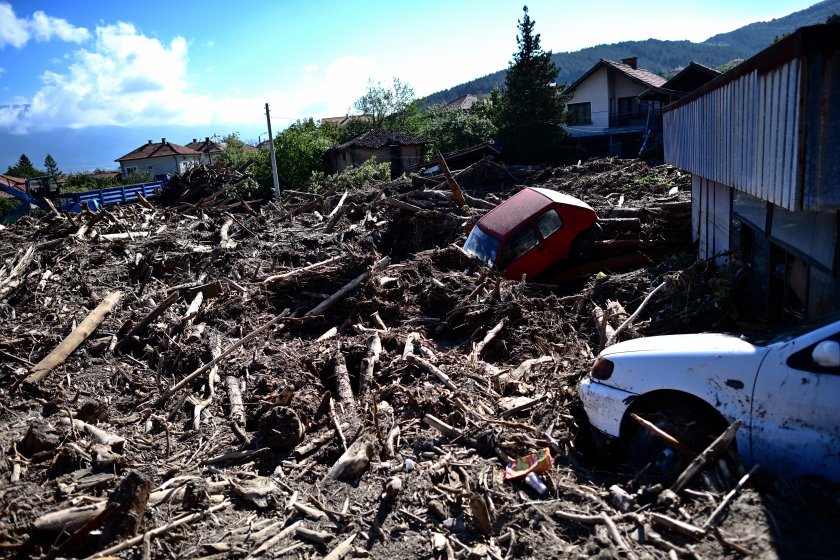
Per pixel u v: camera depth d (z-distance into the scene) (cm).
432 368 708
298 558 408
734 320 785
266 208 2089
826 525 352
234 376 729
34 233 1432
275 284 1091
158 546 420
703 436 443
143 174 6800
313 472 520
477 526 422
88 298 999
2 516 443
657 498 414
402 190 2155
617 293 971
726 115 745
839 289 527
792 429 400
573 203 1173
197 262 1220
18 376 717
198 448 570
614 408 482
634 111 4738
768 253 743
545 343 861
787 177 509
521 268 1130
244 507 473
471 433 554
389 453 539
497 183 2341
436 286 1056
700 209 1141
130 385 724
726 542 352
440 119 5238
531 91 3859
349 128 5900
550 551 388
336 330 958
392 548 412
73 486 487
